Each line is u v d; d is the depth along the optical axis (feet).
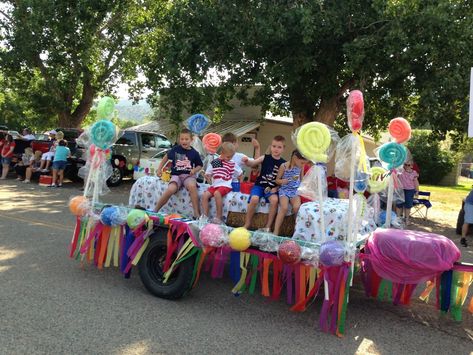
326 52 40.27
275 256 14.38
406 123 18.15
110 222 16.40
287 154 67.97
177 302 15.16
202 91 44.32
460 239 31.37
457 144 43.80
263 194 15.99
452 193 79.56
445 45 35.83
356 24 37.60
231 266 15.30
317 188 14.43
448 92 35.65
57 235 23.54
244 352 11.81
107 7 61.31
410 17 34.30
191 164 17.93
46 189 43.45
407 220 36.27
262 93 45.06
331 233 14.73
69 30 60.49
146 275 15.71
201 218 16.01
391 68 38.32
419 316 15.35
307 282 14.48
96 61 68.54
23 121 153.69
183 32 40.47
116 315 13.70
